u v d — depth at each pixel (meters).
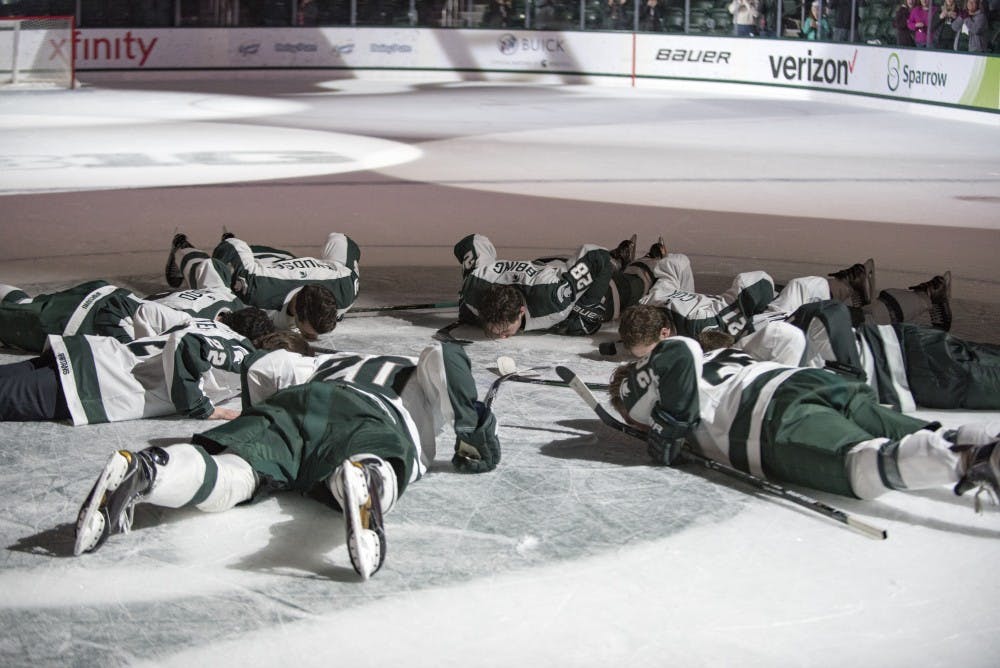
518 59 27.31
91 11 25.69
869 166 14.16
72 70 24.06
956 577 3.38
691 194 11.95
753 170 13.77
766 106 22.17
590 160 14.55
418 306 6.88
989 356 4.94
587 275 6.18
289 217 10.41
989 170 13.89
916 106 20.69
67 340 4.75
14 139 15.66
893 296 5.79
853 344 4.77
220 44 26.73
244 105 21.06
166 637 3.05
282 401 3.84
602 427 4.75
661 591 3.30
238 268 6.19
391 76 27.53
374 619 3.14
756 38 24.48
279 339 4.39
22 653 2.97
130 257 8.58
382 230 9.84
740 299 5.74
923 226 10.19
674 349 4.09
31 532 3.68
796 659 2.94
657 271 6.33
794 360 4.59
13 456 4.34
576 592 3.29
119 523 3.38
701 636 3.05
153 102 21.33
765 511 3.86
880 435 4.02
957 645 3.00
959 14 19.61
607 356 5.95
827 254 8.95
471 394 3.99
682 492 4.02
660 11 26.03
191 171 13.19
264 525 3.71
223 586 3.32
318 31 27.28
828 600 3.24
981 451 3.41
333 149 15.35
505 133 17.42
